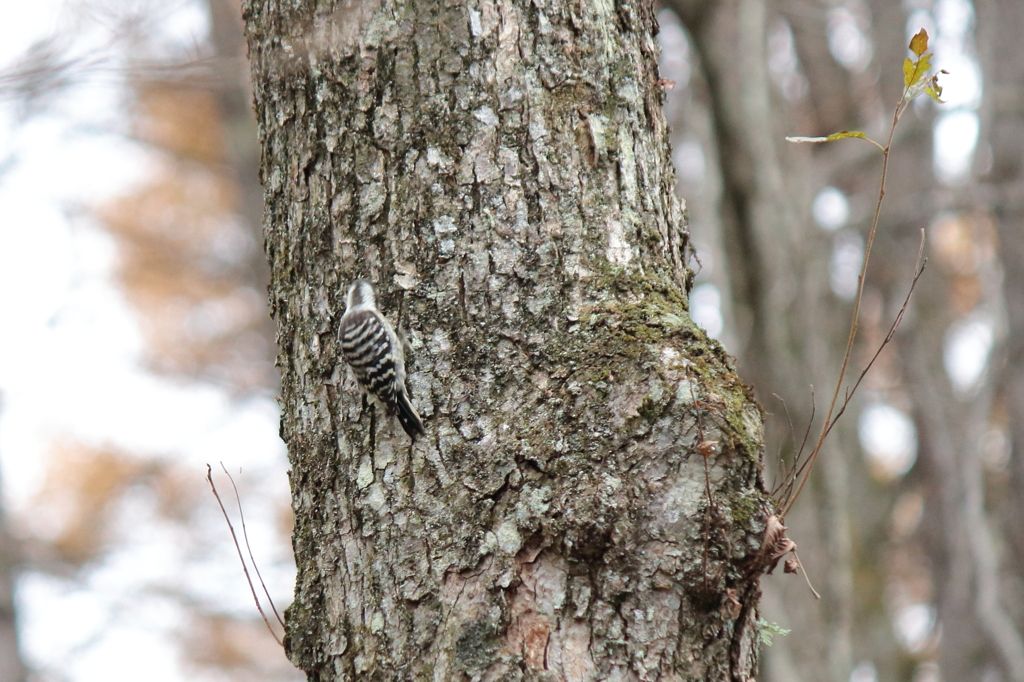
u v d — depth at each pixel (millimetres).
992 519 30219
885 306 32812
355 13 7590
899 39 30984
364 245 7520
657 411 6629
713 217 21219
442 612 6715
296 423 7750
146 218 26625
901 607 34500
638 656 6406
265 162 8078
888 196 30969
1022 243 27922
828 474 19859
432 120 7484
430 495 6984
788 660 18469
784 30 34000
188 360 26141
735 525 6434
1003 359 28469
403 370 7105
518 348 7145
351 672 6922
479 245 7344
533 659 6516
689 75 24078
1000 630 24609
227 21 20234
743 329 20422
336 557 7242
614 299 7285
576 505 6586
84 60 9898
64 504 24016
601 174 7590
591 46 7738
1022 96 25812
